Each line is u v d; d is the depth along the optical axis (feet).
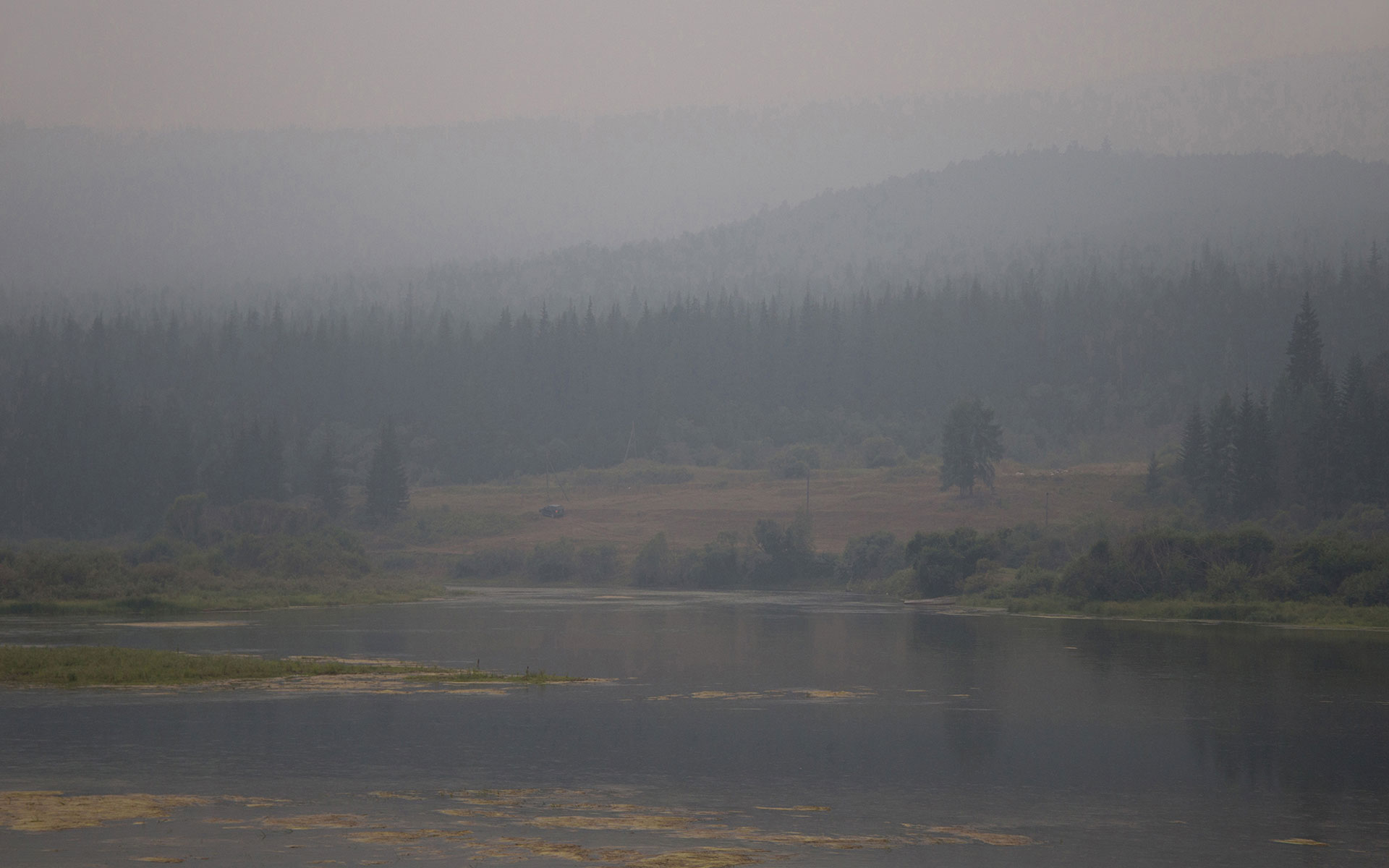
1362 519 425.69
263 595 363.15
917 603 373.40
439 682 163.63
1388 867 75.10
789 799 93.86
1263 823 87.51
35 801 87.20
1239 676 180.65
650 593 449.48
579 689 160.97
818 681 173.68
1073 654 213.25
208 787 93.76
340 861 71.41
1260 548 314.14
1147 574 323.78
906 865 73.97
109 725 123.85
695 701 149.79
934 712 142.82
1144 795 97.09
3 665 165.68
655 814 86.94
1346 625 273.75
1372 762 112.47
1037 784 100.99
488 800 90.79
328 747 112.47
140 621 280.31
